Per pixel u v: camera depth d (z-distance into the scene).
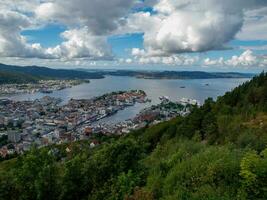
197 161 13.34
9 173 15.38
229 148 16.08
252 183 10.27
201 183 11.49
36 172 15.25
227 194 10.30
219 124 55.03
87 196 15.11
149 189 12.84
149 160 19.88
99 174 15.60
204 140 52.75
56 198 15.05
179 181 12.46
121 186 13.88
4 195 14.51
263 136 31.16
